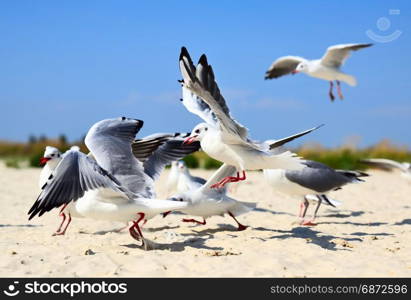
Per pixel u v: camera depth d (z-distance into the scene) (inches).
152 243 122.8
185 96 128.3
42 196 113.2
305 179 145.3
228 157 126.2
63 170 115.0
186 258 115.8
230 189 185.8
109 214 120.1
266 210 165.0
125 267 112.3
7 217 154.3
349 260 116.6
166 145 142.9
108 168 126.2
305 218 154.3
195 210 135.9
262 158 124.3
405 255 120.5
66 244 124.6
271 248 121.7
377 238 131.3
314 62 185.2
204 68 111.0
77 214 133.0
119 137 132.1
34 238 130.2
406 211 164.7
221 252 118.6
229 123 116.1
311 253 119.3
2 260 114.1
